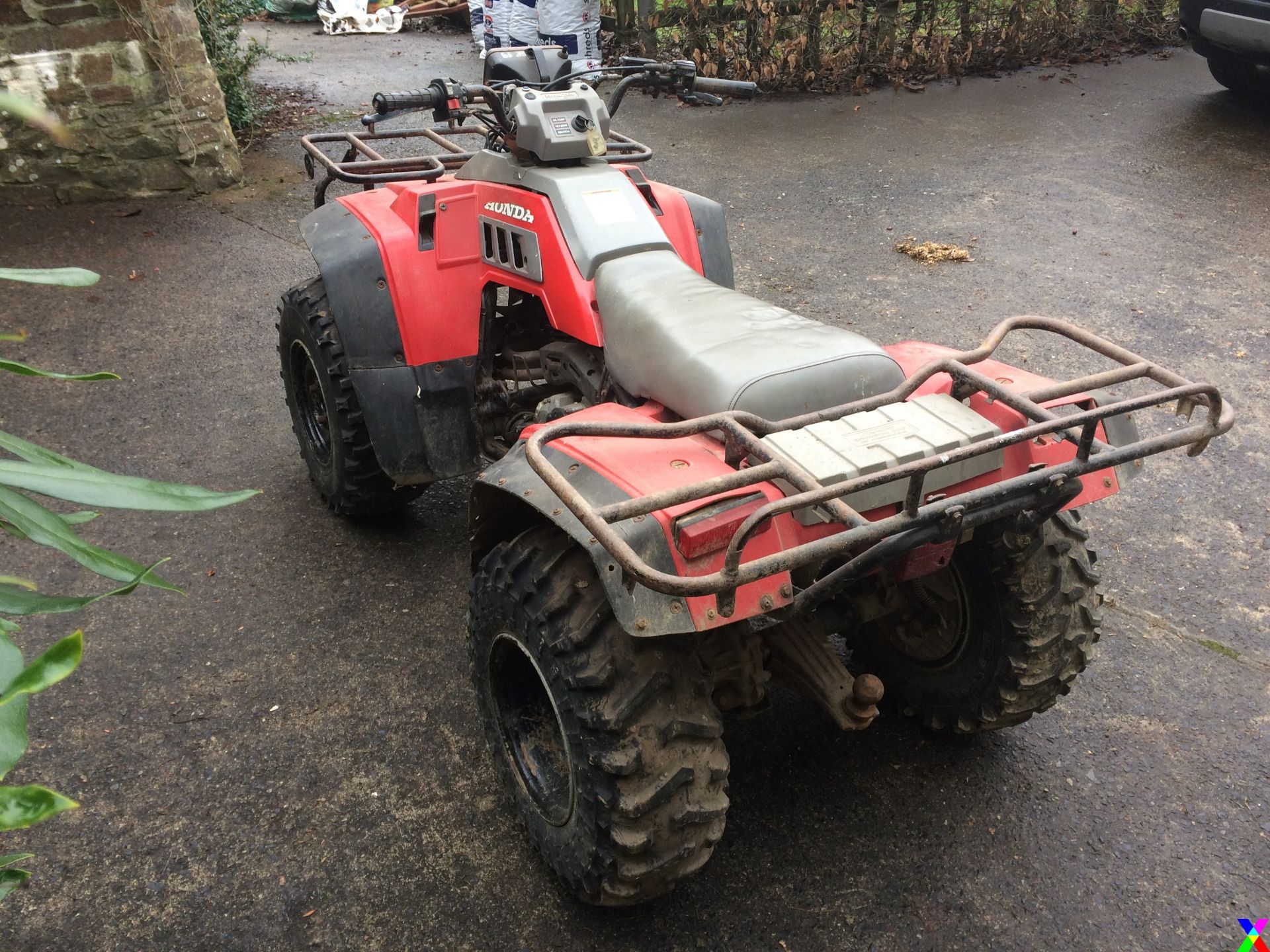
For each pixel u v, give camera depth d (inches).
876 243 239.0
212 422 171.6
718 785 81.0
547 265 105.8
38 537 34.1
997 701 100.0
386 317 121.8
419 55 424.8
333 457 137.3
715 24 356.2
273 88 366.0
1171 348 191.2
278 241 246.4
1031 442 86.1
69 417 171.9
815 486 69.0
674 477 75.7
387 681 119.2
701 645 86.7
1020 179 275.6
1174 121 316.8
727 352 83.5
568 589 81.3
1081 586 95.0
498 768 98.7
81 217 257.0
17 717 28.6
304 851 98.2
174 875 95.5
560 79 115.4
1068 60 380.5
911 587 107.2
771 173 283.9
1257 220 248.2
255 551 141.9
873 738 112.0
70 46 249.3
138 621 128.2
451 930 90.7
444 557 141.3
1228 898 93.8
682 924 91.0
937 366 84.3
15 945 88.7
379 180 126.7
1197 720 114.1
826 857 97.7
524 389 125.4
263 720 113.5
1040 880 95.5
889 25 356.8
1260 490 153.2
